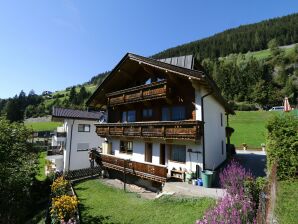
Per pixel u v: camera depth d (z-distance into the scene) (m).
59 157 33.09
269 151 12.46
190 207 11.50
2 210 12.79
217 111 21.28
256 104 88.38
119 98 22.41
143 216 11.59
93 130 33.44
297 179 11.03
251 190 9.66
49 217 12.40
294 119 12.12
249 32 163.00
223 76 102.94
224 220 6.92
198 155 16.20
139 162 18.62
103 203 14.67
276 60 110.25
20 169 13.80
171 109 18.80
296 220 7.32
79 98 117.75
